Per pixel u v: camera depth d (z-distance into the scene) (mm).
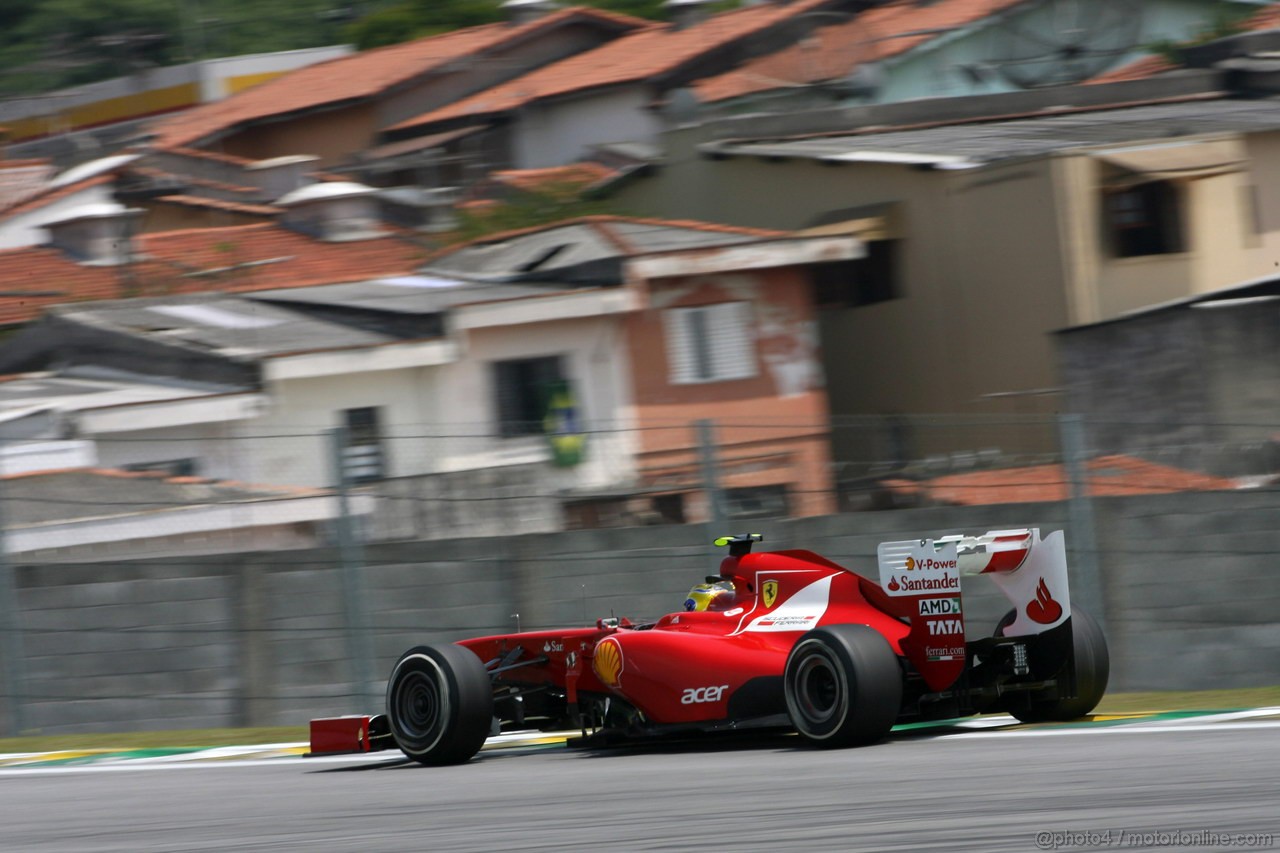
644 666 26750
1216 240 77875
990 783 18938
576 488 50938
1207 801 16469
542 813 19172
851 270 86188
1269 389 68125
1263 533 42188
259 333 76125
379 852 16922
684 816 17969
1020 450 46906
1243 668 41844
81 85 167125
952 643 24594
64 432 64188
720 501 42375
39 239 114250
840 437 46062
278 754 32562
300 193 107125
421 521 45406
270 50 171125
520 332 76625
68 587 42500
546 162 120938
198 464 67188
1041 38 107875
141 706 42281
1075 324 75375
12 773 31422
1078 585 41656
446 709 26969
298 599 42500
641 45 129750
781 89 105312
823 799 18500
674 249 77688
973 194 79500
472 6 163750
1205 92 94938
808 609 26406
